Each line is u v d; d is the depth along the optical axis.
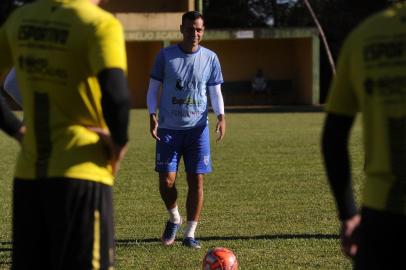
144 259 19.94
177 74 20.94
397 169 8.84
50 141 10.69
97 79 10.45
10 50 11.55
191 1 106.81
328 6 123.31
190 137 21.19
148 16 103.12
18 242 10.90
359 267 9.09
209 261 17.56
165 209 27.52
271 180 34.03
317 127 63.06
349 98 9.35
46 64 10.67
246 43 110.50
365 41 9.02
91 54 10.38
